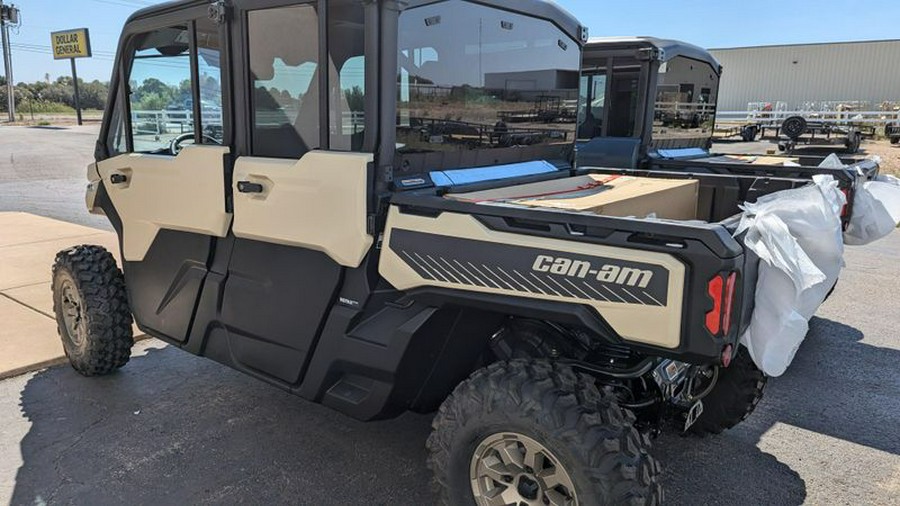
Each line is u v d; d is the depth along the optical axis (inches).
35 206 455.2
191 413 150.7
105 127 156.3
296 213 109.3
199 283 132.1
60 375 172.2
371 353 104.3
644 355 99.5
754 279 85.0
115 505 115.7
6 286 247.6
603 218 83.3
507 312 90.4
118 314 162.9
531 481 91.2
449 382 111.4
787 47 1160.8
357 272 105.2
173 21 127.0
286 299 116.0
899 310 227.9
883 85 1104.2
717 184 148.3
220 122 123.1
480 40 118.0
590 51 242.7
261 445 136.6
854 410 155.1
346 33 101.3
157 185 136.3
